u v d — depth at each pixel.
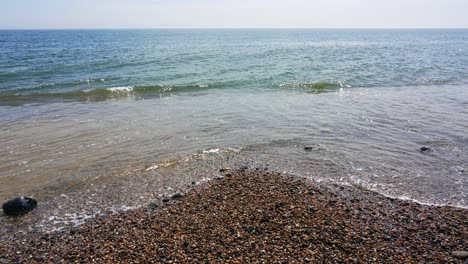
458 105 17.64
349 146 11.87
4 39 109.44
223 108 17.16
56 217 7.55
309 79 26.00
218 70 30.34
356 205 7.95
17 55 44.12
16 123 14.10
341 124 14.34
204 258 5.88
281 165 10.35
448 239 6.58
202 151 11.45
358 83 24.88
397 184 9.12
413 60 39.78
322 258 5.89
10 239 6.75
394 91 21.88
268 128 13.84
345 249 6.17
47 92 20.75
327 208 7.77
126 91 21.50
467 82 25.34
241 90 22.23
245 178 9.41
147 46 68.38
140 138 12.59
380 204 8.03
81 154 11.04
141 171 9.92
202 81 24.83
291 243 6.34
